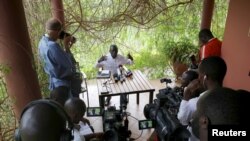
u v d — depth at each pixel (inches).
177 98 92.6
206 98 37.2
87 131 88.8
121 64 188.7
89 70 224.4
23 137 32.0
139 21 205.3
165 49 220.7
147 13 202.1
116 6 201.3
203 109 36.7
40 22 163.0
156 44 244.8
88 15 199.9
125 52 239.5
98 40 215.5
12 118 110.2
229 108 34.7
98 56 225.6
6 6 85.0
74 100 69.4
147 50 247.8
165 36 243.0
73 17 189.9
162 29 239.5
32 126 31.4
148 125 80.3
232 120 34.3
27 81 96.2
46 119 32.0
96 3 201.3
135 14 200.7
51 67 124.6
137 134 149.7
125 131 99.7
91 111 104.7
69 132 33.7
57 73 124.8
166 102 88.2
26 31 92.8
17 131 35.6
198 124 39.3
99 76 180.5
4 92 105.9
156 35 243.3
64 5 188.5
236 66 140.9
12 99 98.8
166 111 78.2
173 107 87.0
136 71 196.1
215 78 75.2
